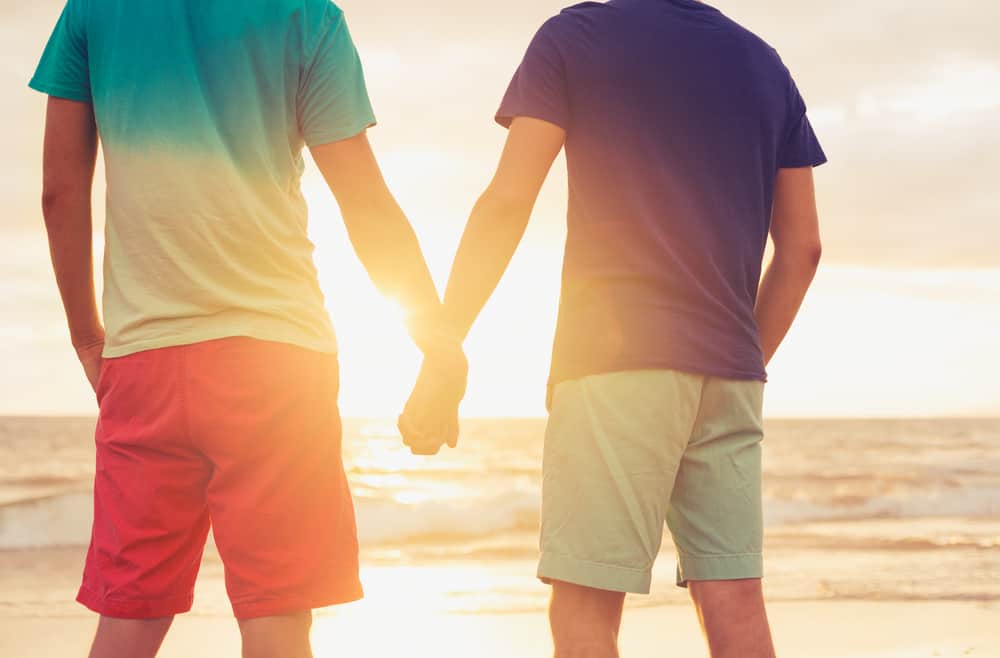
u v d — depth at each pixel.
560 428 2.20
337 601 2.09
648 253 2.17
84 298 2.25
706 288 2.18
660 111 2.21
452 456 39.47
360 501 16.30
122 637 2.08
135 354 2.02
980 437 53.06
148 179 2.01
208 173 2.00
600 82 2.21
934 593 8.48
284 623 2.05
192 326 2.01
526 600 8.13
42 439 40.97
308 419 2.06
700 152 2.21
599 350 2.16
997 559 11.21
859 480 27.52
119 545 2.06
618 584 2.14
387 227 2.19
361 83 2.18
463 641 6.22
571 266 2.23
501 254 2.25
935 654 6.06
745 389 2.22
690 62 2.23
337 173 2.15
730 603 2.23
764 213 2.30
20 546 12.77
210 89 2.02
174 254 2.00
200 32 2.03
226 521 2.03
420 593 8.51
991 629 6.85
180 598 2.12
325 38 2.11
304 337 2.07
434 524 15.59
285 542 2.04
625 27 2.24
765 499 21.73
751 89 2.26
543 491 2.25
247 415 2.01
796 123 2.37
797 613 7.41
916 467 33.66
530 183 2.25
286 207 2.08
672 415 2.15
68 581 9.45
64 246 2.18
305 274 2.12
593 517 2.15
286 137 2.09
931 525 17.14
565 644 2.16
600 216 2.20
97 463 2.13
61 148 2.13
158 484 2.05
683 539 2.28
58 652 5.93
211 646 5.92
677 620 6.86
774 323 2.46
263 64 2.04
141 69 2.02
